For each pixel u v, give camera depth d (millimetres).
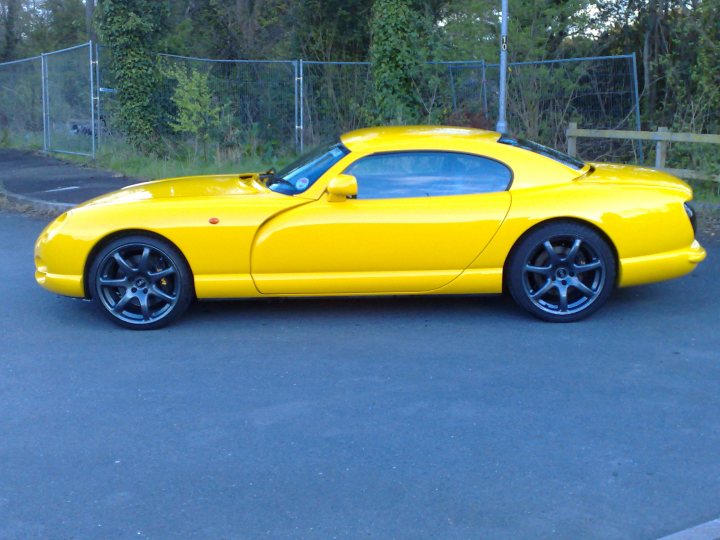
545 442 4324
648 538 3439
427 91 15992
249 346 5875
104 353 5777
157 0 18094
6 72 20188
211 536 3510
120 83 16141
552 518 3604
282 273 6090
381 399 4906
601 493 3807
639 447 4262
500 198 6086
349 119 17422
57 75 17594
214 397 4980
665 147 11695
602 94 14750
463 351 5695
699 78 12461
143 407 4855
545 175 6215
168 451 4297
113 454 4273
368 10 20484
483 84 15016
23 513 3721
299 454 4238
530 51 15617
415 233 5992
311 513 3678
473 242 6031
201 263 6051
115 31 15992
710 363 5414
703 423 4535
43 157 17469
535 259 6156
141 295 6188
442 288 6152
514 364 5434
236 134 16016
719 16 12312
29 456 4266
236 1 24641
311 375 5305
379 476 3998
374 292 6156
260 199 6109
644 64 16156
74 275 6137
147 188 6738
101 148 16266
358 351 5730
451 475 3994
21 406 4887
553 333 6043
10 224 10719
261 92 17000
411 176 6148
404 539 3461
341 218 5977
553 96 15016
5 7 30859
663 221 6129
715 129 12320
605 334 6008
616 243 6059
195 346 5895
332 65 17312
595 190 6102
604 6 16875
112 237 6105
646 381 5129
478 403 4828
